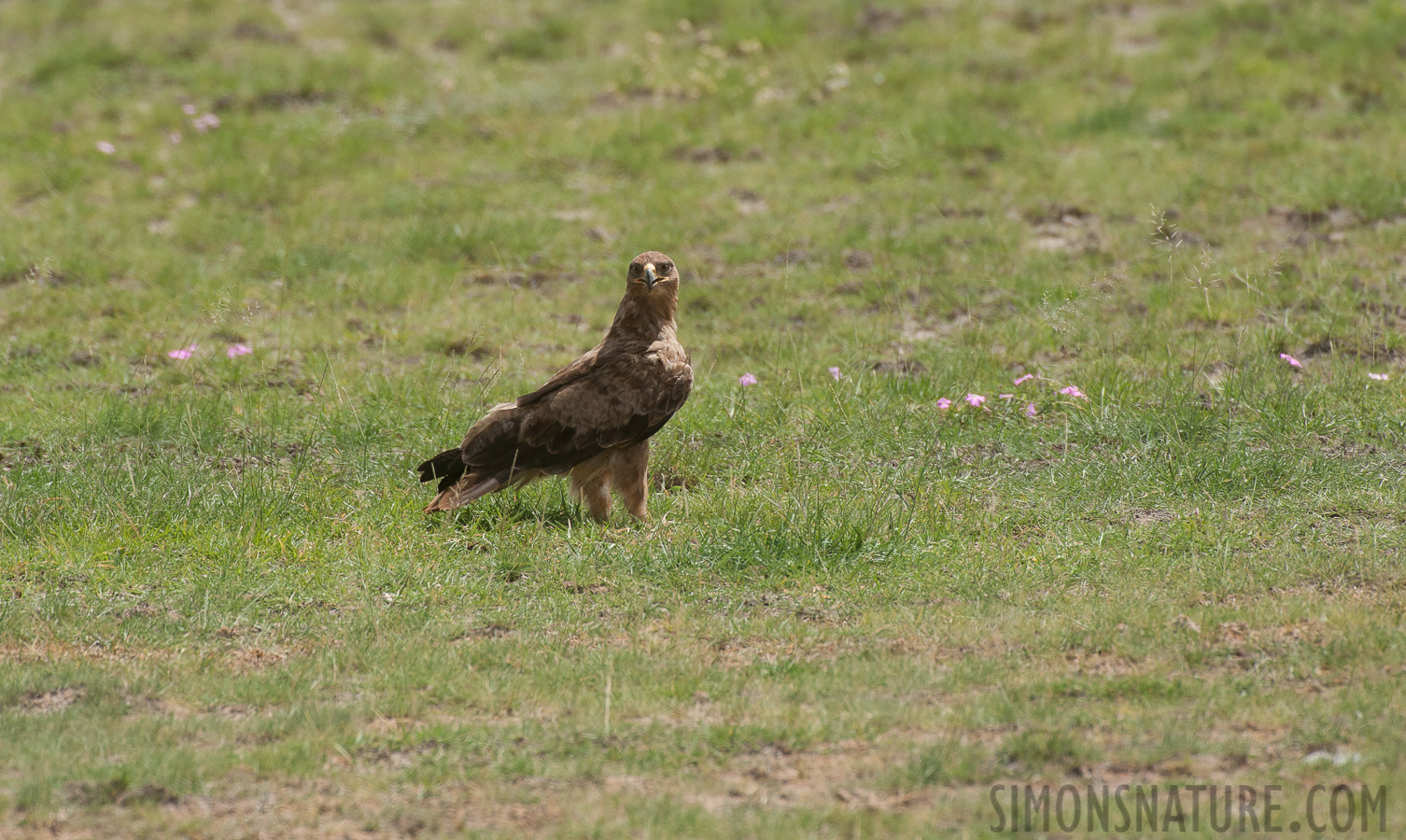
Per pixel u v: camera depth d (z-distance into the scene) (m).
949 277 48.69
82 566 27.75
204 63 70.94
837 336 44.53
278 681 22.77
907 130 60.97
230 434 36.22
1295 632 23.52
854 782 19.12
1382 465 32.28
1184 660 22.70
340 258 51.41
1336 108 61.50
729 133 62.31
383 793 18.98
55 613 25.53
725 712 21.45
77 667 23.33
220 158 60.56
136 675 23.05
